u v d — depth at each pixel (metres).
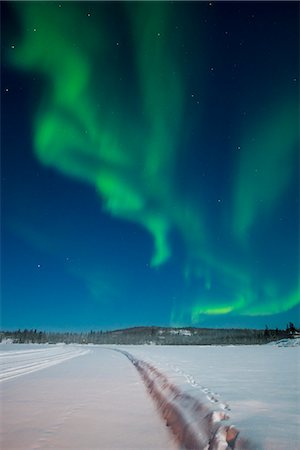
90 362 27.42
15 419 7.65
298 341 72.62
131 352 46.72
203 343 129.38
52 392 11.52
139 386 13.12
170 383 11.05
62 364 25.00
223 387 10.10
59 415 8.02
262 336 111.25
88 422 7.36
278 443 4.36
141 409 8.66
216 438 5.11
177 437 6.21
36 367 21.80
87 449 5.64
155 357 30.55
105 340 152.38
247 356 32.25
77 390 12.01
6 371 18.39
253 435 4.72
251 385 10.60
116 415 8.00
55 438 6.24
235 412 6.30
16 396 10.71
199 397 7.93
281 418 5.75
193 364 21.19
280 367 18.55
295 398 7.97
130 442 5.99
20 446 5.82
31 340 144.75
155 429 6.81
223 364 21.11
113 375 17.14
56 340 149.62
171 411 7.83
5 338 142.00
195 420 6.46
